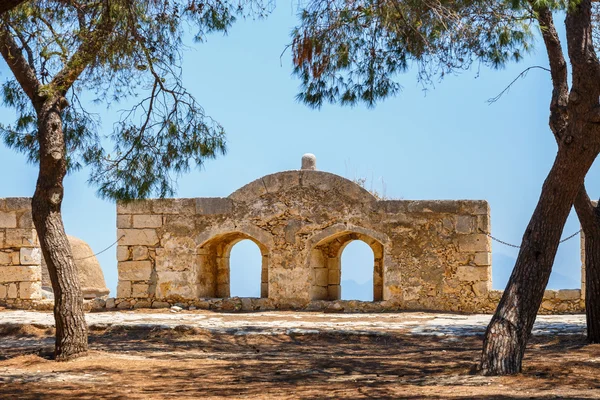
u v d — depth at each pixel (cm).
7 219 2408
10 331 1869
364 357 1433
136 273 2411
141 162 1462
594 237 1485
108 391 1066
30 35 1397
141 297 2402
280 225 2366
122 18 1320
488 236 2264
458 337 1691
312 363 1345
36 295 2402
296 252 2350
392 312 2264
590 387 1018
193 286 2381
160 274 2400
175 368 1276
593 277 1495
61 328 1370
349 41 1345
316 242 2342
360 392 1023
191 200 2406
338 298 2439
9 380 1159
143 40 1371
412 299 2294
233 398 1004
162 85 1459
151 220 2417
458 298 2267
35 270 2405
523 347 1138
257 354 1493
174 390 1072
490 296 2242
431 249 2291
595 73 1105
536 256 1149
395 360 1380
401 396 981
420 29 1291
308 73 1373
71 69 1353
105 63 1380
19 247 2402
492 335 1141
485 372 1128
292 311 2295
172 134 1466
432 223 2295
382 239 2312
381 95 1381
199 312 2291
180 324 1889
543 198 1159
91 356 1391
